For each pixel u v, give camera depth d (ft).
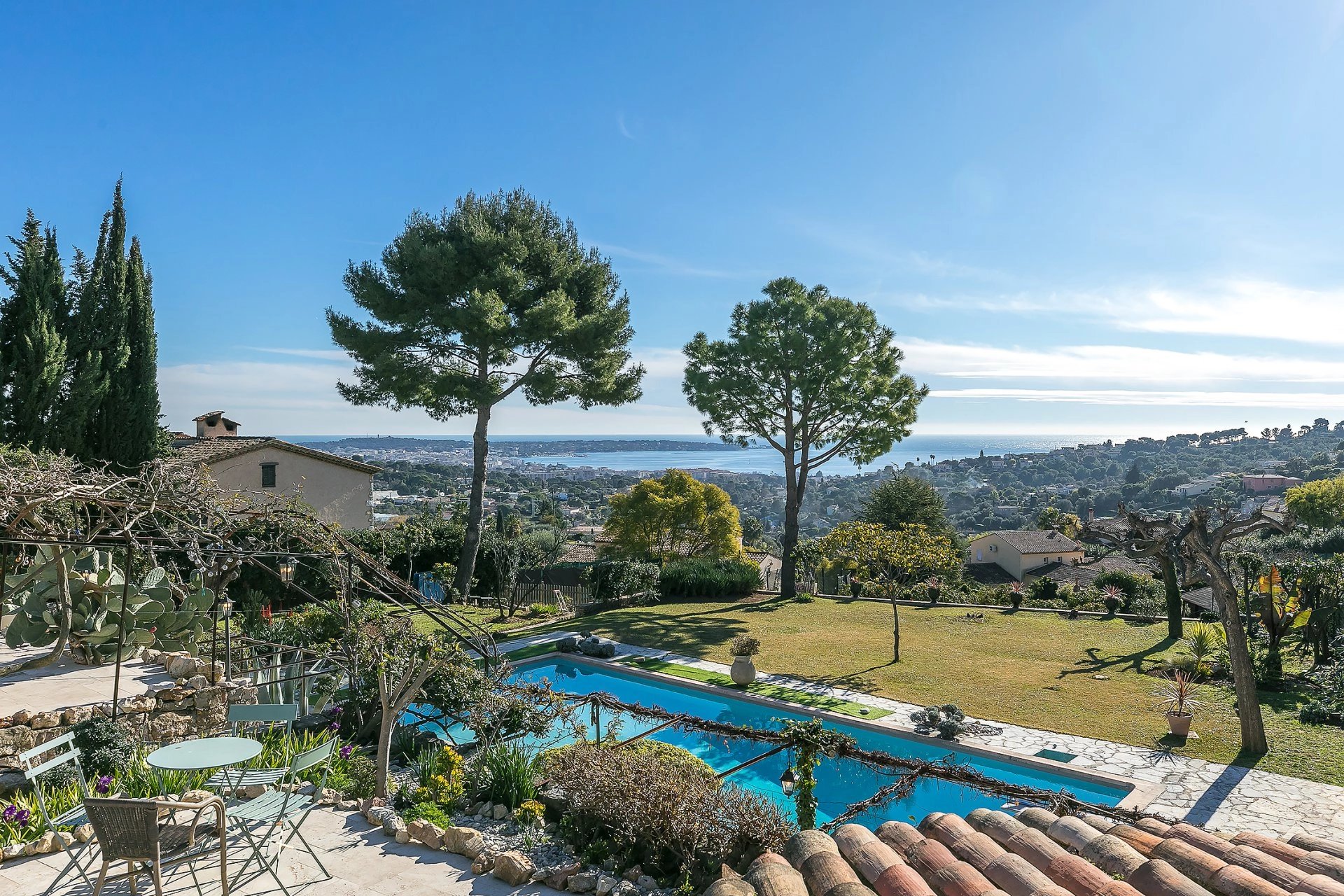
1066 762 41.81
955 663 64.85
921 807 36.99
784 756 44.16
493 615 86.84
